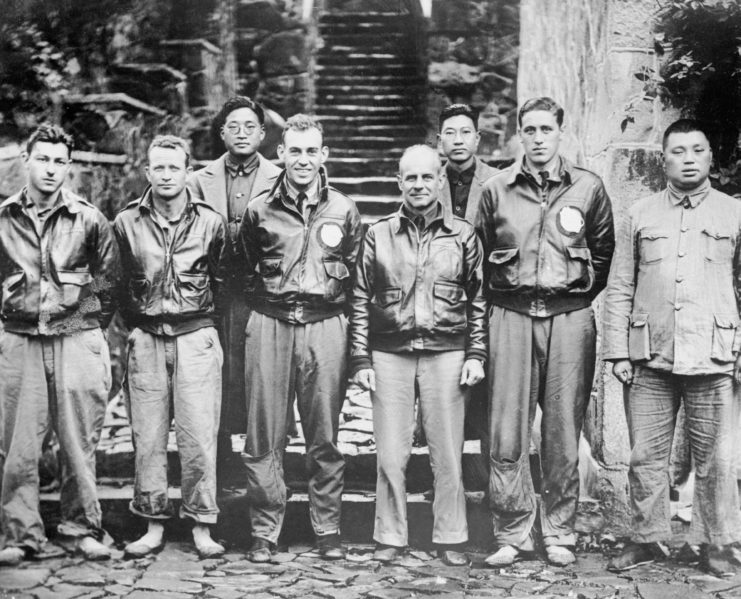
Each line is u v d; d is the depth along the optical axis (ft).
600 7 17.51
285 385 15.14
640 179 16.63
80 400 14.89
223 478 16.83
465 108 17.11
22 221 14.62
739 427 15.61
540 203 14.94
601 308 17.57
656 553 14.97
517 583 13.83
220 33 27.91
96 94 22.31
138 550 14.89
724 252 14.46
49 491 16.78
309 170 14.94
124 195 22.26
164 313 15.05
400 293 14.99
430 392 15.03
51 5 22.07
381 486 15.07
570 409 14.93
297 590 13.47
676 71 16.33
